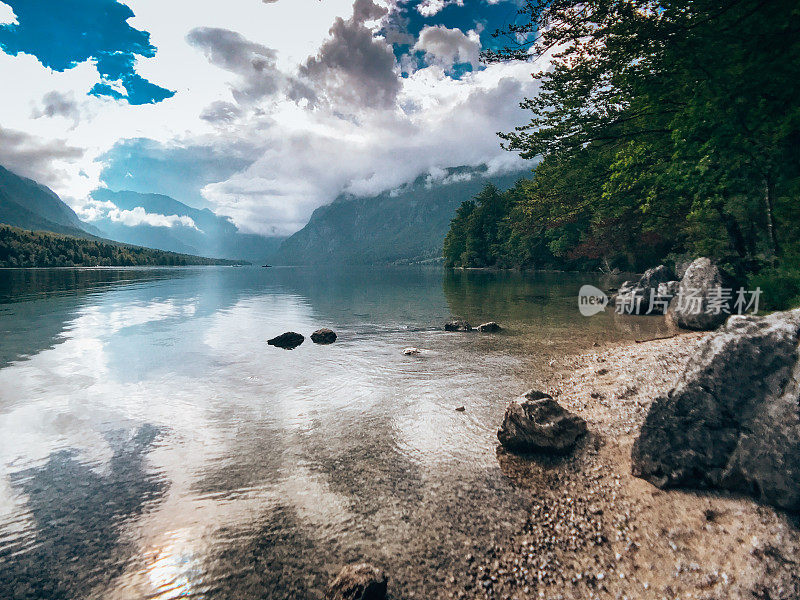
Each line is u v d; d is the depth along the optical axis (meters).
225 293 49.00
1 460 7.48
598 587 4.42
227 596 4.45
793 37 11.28
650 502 5.63
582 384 11.09
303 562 4.91
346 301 38.47
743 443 5.37
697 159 17.80
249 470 7.06
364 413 9.65
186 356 15.72
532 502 6.00
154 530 5.52
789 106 13.24
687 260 36.12
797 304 14.23
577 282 52.16
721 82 13.43
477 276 81.12
